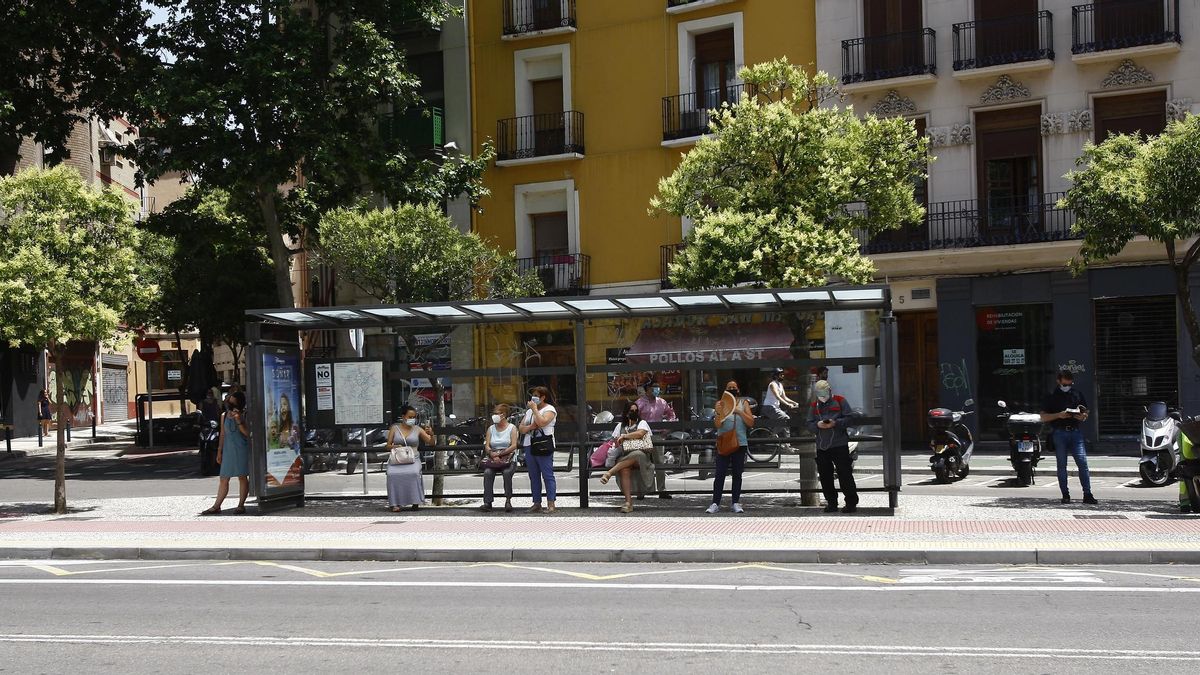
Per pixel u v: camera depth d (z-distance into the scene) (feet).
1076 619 29.30
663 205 67.26
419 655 26.13
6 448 123.54
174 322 131.75
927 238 93.97
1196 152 50.78
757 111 64.03
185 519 56.44
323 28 92.17
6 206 62.23
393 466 57.98
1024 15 92.17
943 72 94.84
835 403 53.31
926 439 97.40
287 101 82.69
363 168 89.92
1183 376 85.81
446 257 96.27
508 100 112.57
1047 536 43.39
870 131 66.44
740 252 61.21
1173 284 85.87
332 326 59.93
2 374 141.28
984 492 64.18
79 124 157.79
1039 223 90.84
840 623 29.22
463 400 60.03
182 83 82.12
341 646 27.25
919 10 96.17
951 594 33.50
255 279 132.46
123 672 24.81
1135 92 89.15
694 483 58.65
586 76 109.09
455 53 114.32
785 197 63.93
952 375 93.61
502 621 30.27
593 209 108.47
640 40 106.73
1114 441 88.28
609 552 42.55
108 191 64.90
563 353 59.47
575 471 61.00
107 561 45.29
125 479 88.02
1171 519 48.01
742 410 53.78
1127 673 23.47
